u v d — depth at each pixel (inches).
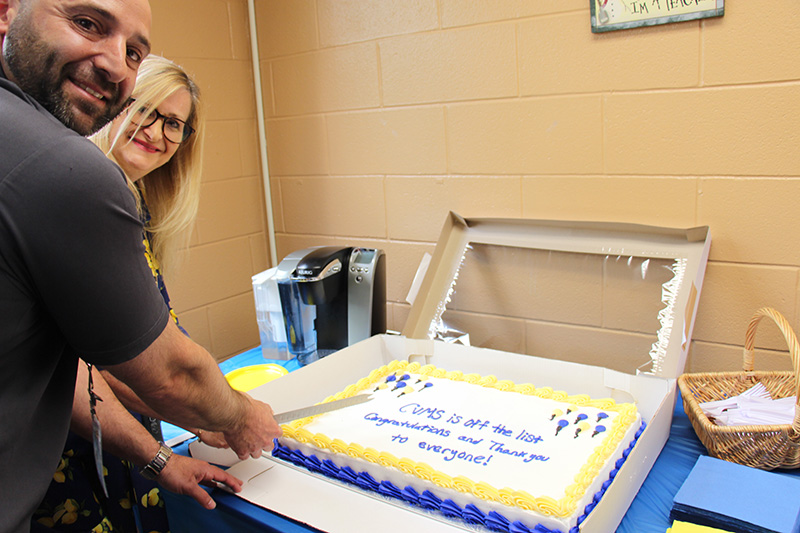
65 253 30.0
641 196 67.1
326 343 75.7
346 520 41.7
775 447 46.7
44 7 31.4
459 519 42.8
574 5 66.4
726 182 62.2
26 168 28.9
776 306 62.1
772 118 58.9
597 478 43.4
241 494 46.1
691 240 61.7
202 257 90.8
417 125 80.4
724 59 59.8
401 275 87.1
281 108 92.9
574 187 70.9
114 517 55.0
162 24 81.9
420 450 48.9
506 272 72.1
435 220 82.1
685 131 63.2
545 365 60.5
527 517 40.1
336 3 83.4
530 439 49.4
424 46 77.4
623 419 50.6
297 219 96.0
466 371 65.3
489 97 74.1
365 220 88.7
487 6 71.6
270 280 76.7
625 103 65.8
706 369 67.3
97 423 35.3
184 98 56.3
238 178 94.6
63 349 34.6
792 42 56.5
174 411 39.2
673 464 50.3
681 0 60.0
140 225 33.6
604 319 66.2
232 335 96.7
